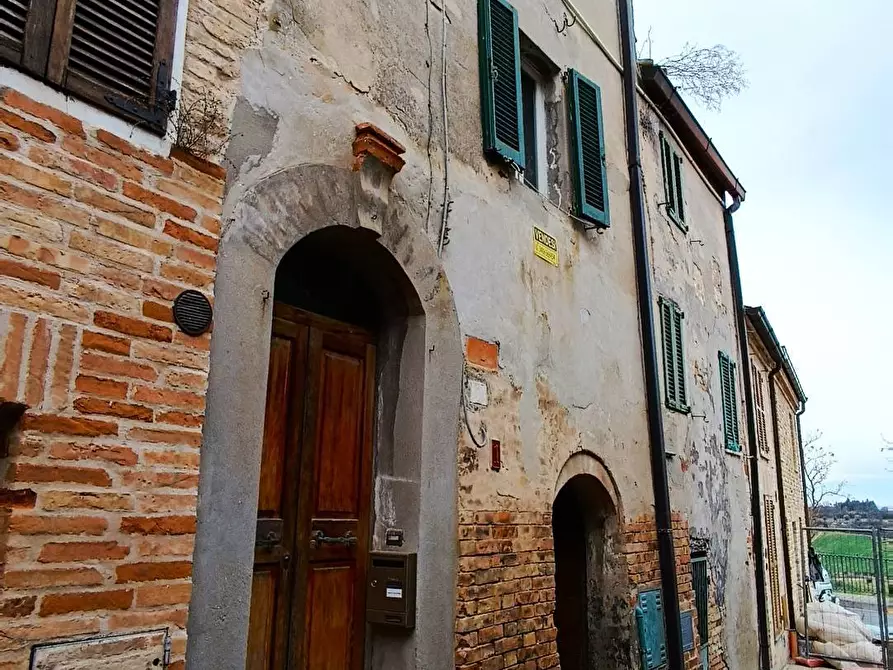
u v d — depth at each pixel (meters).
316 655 3.43
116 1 2.55
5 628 1.96
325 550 3.56
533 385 4.79
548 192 5.77
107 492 2.24
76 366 2.21
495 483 4.25
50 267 2.18
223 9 2.99
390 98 3.93
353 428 3.83
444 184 4.23
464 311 4.24
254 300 2.92
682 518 6.90
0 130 2.13
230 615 2.66
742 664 8.32
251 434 2.83
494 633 4.03
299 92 3.34
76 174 2.29
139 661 2.24
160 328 2.45
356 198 3.53
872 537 12.26
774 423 14.30
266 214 3.03
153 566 2.33
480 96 4.75
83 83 2.37
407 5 4.20
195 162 2.67
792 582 13.34
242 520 2.75
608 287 6.10
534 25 5.68
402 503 3.79
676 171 8.54
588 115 6.13
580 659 5.61
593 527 5.73
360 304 4.01
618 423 5.86
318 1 3.53
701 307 8.79
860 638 12.45
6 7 2.24
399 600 3.60
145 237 2.46
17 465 2.05
